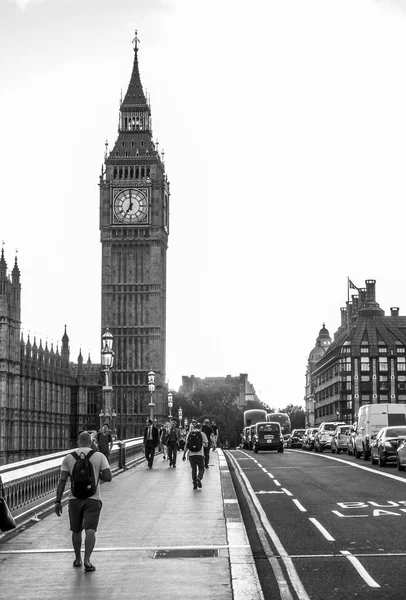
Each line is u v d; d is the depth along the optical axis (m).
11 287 142.75
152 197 180.88
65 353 178.75
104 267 180.12
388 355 194.00
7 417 138.00
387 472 48.44
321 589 15.82
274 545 21.09
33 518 26.22
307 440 96.69
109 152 188.12
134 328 178.75
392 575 17.03
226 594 15.06
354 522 25.25
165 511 27.97
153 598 14.84
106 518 26.27
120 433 176.00
